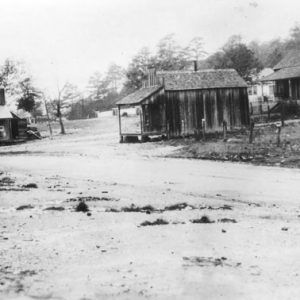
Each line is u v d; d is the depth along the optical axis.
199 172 24.86
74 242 9.65
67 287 6.92
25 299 6.48
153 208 14.72
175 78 49.38
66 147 47.69
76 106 127.75
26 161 35.56
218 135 44.78
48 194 18.02
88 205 15.38
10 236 10.34
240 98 50.59
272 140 33.28
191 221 12.09
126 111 49.25
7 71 89.00
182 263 8.09
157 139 48.28
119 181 22.80
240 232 10.73
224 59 77.88
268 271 7.74
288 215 13.68
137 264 8.03
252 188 19.36
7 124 65.19
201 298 6.53
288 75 56.62
